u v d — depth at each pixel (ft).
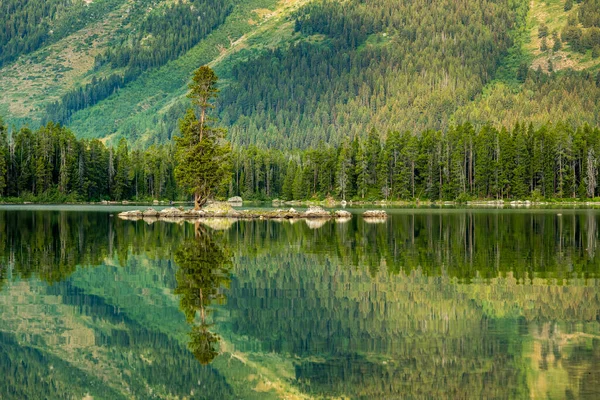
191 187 343.67
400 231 220.64
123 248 161.68
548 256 146.61
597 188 574.56
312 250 157.79
